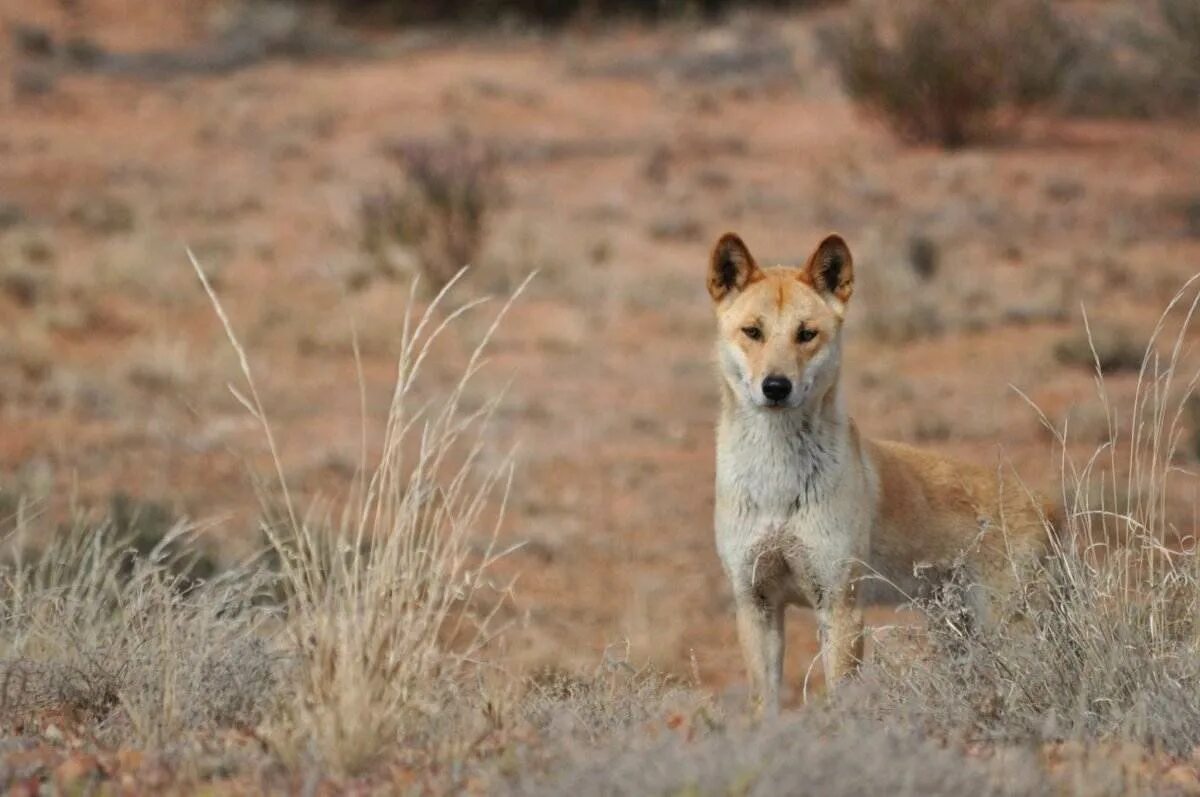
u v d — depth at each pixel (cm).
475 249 4781
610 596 2423
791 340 1653
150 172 6050
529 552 2641
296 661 1375
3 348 3869
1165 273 4556
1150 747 1283
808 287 1706
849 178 5834
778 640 1723
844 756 1069
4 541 1952
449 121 6725
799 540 1650
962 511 1781
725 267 1734
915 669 1422
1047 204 5425
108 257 4816
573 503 2945
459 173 4806
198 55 7681
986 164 5847
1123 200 5434
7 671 1412
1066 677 1396
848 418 1712
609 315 4519
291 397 3681
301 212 5619
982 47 6066
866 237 5062
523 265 4912
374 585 1305
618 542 2719
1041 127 6388
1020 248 4966
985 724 1323
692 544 2731
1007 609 1595
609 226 5459
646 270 4959
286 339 4191
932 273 4647
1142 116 6494
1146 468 2830
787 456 1647
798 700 1992
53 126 6556
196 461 3120
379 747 1210
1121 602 1458
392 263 4803
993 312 4225
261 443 3278
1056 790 1102
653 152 6266
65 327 4184
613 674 1499
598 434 3434
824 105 6894
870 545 1716
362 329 4209
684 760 1056
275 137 6512
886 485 1742
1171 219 5234
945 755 1105
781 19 8244
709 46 7831
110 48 7769
